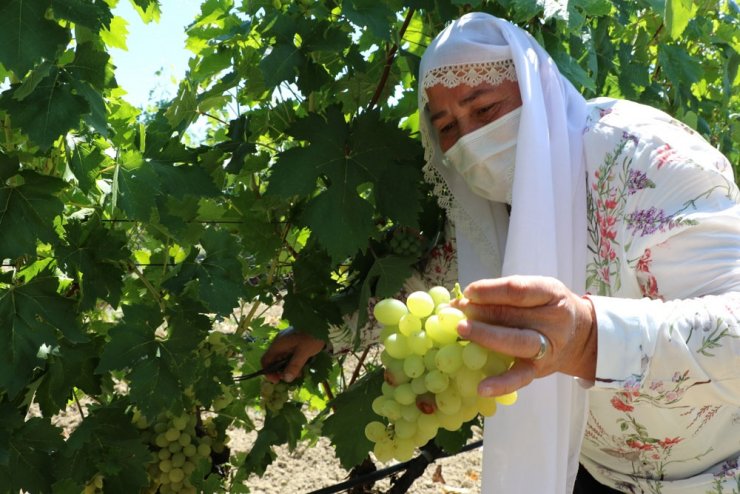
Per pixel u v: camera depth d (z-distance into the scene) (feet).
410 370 4.83
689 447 6.54
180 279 7.42
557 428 6.44
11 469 6.58
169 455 8.07
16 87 6.18
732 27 12.26
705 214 5.65
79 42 7.02
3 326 6.44
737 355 5.05
